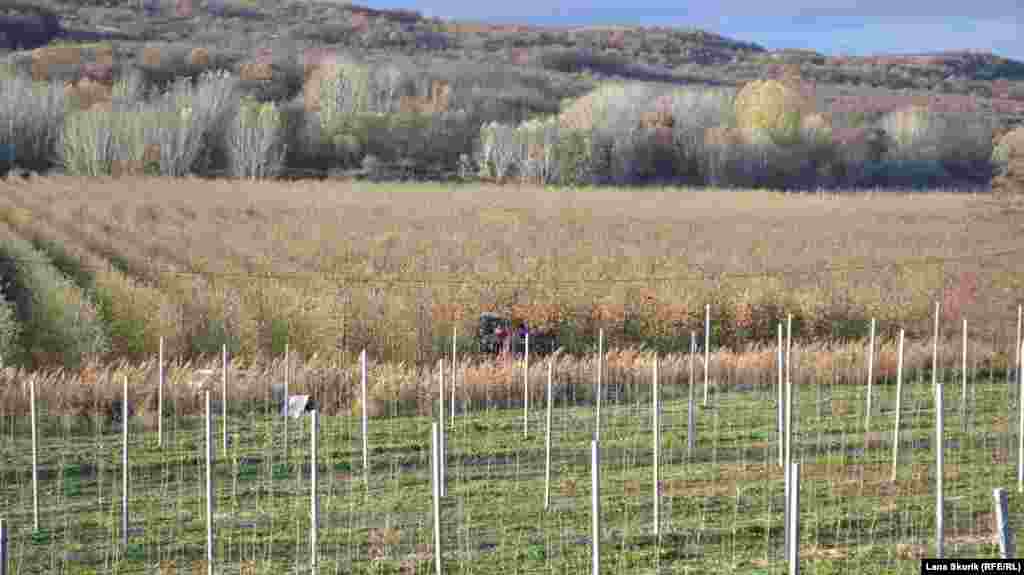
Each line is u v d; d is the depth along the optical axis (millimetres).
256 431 19156
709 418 20219
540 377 21922
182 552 13211
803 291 33125
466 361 23891
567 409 20984
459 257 39094
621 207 61281
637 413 20625
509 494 15367
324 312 27594
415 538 13508
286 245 40844
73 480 16266
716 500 14984
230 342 26000
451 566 12578
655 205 62938
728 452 17781
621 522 14086
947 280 36406
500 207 59219
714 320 29609
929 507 14523
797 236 49688
